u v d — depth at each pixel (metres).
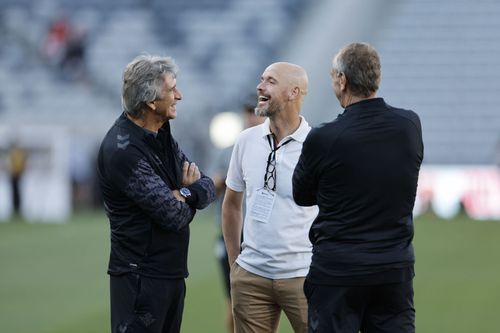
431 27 48.06
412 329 10.02
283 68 11.26
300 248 11.25
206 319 18.62
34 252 29.88
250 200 11.40
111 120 47.19
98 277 24.77
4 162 43.59
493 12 48.31
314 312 9.98
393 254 9.81
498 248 28.34
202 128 44.62
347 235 9.84
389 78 46.56
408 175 9.91
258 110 11.23
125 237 10.23
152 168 10.22
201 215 40.53
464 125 44.78
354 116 9.92
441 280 22.95
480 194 38.53
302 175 10.07
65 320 19.03
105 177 10.26
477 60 46.75
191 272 24.73
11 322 18.89
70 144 44.72
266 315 11.51
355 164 9.79
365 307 9.97
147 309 10.22
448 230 33.03
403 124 9.95
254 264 11.35
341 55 10.02
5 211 43.50
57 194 43.75
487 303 19.95
